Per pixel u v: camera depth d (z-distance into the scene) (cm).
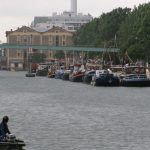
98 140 10100
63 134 10706
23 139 10194
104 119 12775
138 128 11412
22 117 13262
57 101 17700
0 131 8656
